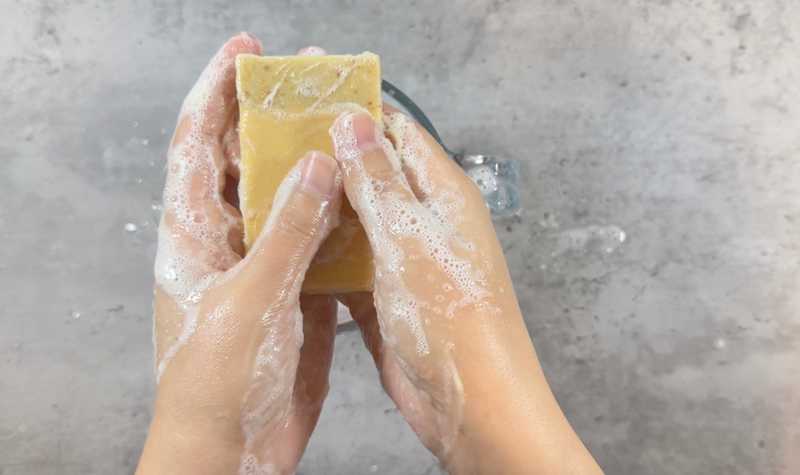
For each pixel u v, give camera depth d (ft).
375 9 2.78
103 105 2.77
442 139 2.81
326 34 2.78
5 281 2.77
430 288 1.85
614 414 2.90
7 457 2.79
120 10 2.76
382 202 1.83
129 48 2.76
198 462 1.75
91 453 2.81
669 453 2.90
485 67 2.82
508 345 1.86
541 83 2.83
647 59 2.85
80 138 2.77
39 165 2.77
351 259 1.90
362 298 2.22
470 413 1.82
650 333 2.89
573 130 2.84
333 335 2.25
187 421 1.75
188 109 2.08
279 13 2.77
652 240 2.87
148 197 2.78
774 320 2.89
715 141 2.86
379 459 2.86
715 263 2.88
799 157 2.87
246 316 1.74
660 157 2.86
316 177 1.76
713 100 2.86
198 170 2.05
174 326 1.82
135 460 2.81
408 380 2.01
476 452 1.85
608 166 2.85
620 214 2.86
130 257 2.79
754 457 2.90
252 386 1.74
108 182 2.78
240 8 2.77
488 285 1.89
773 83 2.86
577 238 2.86
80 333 2.79
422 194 1.99
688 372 2.90
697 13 2.84
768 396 2.91
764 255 2.88
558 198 2.85
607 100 2.84
